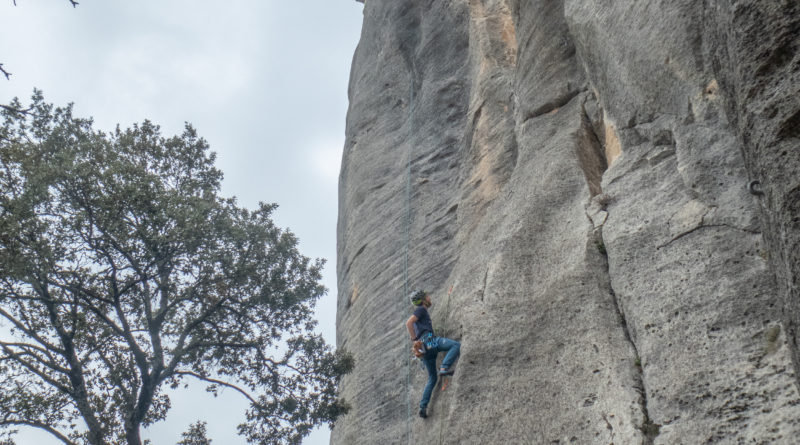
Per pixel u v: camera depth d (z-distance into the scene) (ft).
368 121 58.54
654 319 22.56
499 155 39.09
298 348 47.32
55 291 47.78
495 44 45.65
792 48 15.64
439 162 47.65
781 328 19.49
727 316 20.75
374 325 43.39
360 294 47.21
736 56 16.87
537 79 36.65
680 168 24.73
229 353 48.34
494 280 28.91
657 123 26.81
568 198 29.63
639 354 22.59
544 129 34.55
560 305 26.12
